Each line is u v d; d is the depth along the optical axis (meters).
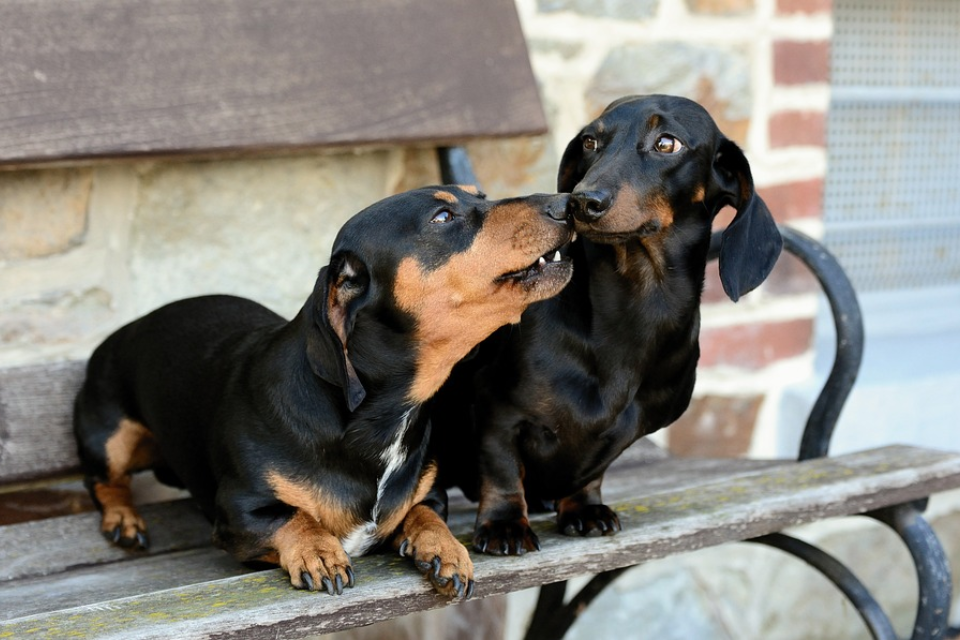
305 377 3.24
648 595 5.70
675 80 5.36
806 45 5.63
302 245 4.72
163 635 2.65
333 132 4.30
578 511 3.49
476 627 5.21
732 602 5.89
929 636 3.84
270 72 4.24
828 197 6.84
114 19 4.03
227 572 3.38
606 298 3.45
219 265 4.57
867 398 6.00
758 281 3.49
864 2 6.74
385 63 4.45
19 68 3.85
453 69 4.57
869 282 7.16
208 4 4.20
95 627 2.68
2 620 2.83
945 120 7.20
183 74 4.10
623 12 5.21
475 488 3.82
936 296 7.39
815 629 6.14
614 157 3.41
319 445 3.23
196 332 3.86
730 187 3.67
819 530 6.05
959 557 6.59
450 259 3.20
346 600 2.88
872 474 3.81
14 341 4.19
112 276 4.36
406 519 3.36
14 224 4.16
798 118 5.68
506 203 3.25
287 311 4.73
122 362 4.02
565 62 5.12
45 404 4.09
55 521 3.83
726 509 3.52
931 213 7.28
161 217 4.43
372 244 3.21
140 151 3.99
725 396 5.68
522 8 5.00
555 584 4.55
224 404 3.40
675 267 3.49
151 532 3.89
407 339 3.26
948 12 7.07
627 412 3.52
